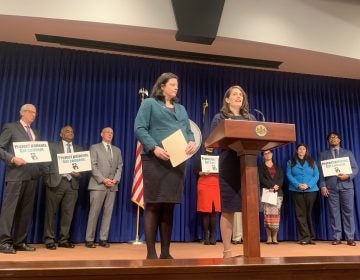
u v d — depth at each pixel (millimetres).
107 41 5012
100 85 5359
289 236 5523
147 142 2139
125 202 5117
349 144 6172
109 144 4848
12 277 1111
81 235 4883
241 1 4707
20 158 3623
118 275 1175
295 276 1285
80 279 1151
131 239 5055
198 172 4852
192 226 5266
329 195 5172
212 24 4430
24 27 4590
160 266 1207
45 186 4695
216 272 1235
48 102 5129
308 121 6074
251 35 4664
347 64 5570
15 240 3799
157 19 4402
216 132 1778
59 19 4203
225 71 5859
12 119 4980
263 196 4996
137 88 5477
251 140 1694
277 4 4844
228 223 2242
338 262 1321
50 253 3689
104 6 4289
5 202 3637
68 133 4574
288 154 5828
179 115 2336
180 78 5660
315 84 6238
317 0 5023
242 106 2367
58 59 5285
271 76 6066
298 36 4863
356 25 5133
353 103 6328
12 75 5082
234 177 2203
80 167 4363
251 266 1255
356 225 5793
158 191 2146
